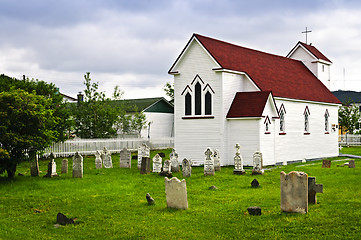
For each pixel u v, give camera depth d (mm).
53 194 22562
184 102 37906
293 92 41312
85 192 23047
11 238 14695
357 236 13648
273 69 42969
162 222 16250
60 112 40125
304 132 42625
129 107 60906
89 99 49438
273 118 36812
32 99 26375
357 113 73000
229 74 36438
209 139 36469
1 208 19375
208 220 16391
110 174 30656
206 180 26797
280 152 38281
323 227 14750
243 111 35344
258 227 15102
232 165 35844
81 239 14609
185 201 18203
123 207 19062
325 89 49156
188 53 37688
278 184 25344
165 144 58625
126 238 14492
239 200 20016
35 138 25594
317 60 50312
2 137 24562
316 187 19047
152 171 31797
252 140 35062
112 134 50938
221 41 39656
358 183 24703
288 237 13898
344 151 55281
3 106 25203
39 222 16922
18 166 35812
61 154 43062
